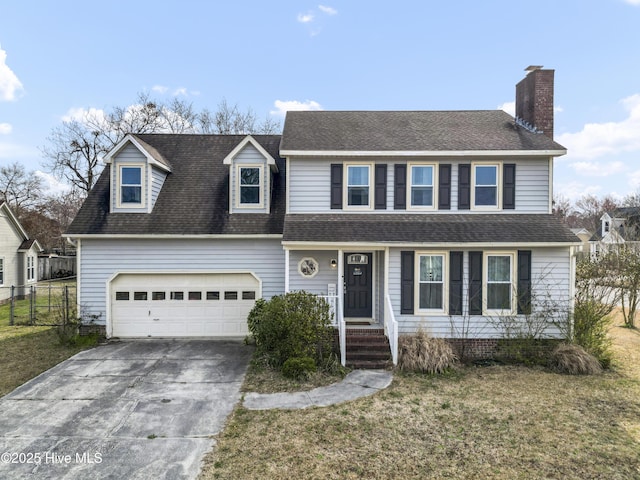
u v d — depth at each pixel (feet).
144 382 31.04
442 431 23.40
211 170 49.24
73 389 29.60
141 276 43.39
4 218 71.41
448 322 38.04
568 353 34.32
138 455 20.67
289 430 23.40
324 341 34.86
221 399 27.86
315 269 42.04
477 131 45.19
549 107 44.68
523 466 19.81
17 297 73.82
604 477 18.95
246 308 43.86
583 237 161.07
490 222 39.73
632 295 50.83
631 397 28.53
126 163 43.86
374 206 41.55
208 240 43.21
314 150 40.40
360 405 26.94
